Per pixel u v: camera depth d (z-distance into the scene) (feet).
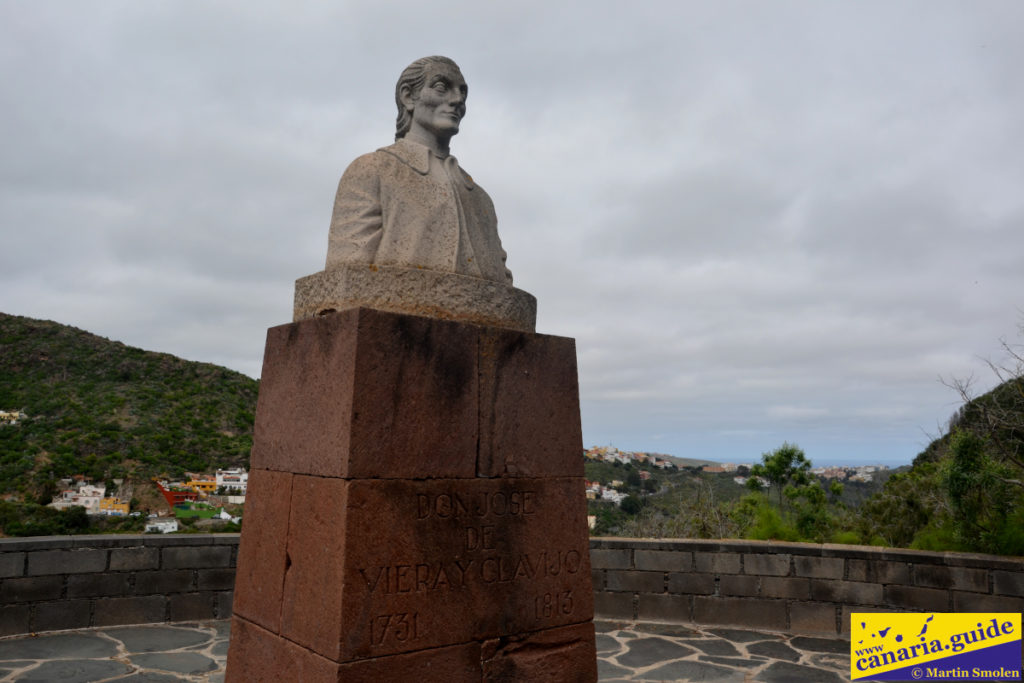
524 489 11.28
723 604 23.29
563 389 12.16
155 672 17.43
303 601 9.83
